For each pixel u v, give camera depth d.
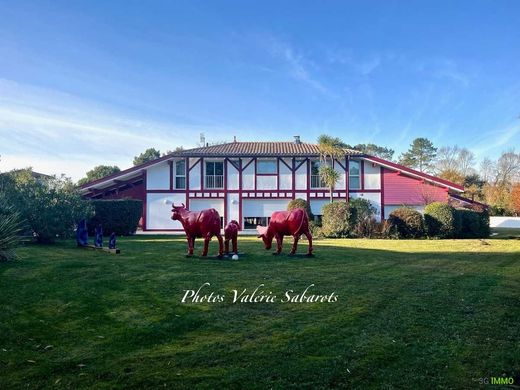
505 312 6.21
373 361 4.45
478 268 10.36
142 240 18.44
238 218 30.66
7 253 10.16
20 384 3.91
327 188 30.69
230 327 5.52
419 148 74.00
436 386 3.92
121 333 5.24
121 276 8.46
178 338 5.11
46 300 6.55
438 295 7.27
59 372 4.16
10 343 4.88
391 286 7.99
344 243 17.95
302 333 5.29
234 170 30.83
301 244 16.88
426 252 14.15
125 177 30.89
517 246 16.33
